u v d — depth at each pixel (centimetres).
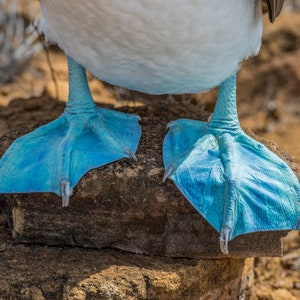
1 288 466
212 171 479
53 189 481
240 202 470
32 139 515
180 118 569
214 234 491
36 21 724
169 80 478
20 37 912
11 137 553
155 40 433
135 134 521
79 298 457
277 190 480
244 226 468
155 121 556
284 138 876
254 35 477
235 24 443
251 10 455
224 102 505
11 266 481
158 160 495
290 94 930
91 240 503
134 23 420
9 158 505
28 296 466
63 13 433
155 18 417
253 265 604
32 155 504
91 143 502
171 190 481
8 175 496
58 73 860
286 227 474
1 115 724
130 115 534
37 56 893
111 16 417
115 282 467
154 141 520
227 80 500
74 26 441
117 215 491
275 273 645
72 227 501
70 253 499
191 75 472
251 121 905
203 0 416
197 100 798
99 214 493
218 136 504
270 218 473
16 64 883
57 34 469
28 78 869
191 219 488
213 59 460
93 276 471
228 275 520
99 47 450
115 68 469
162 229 493
